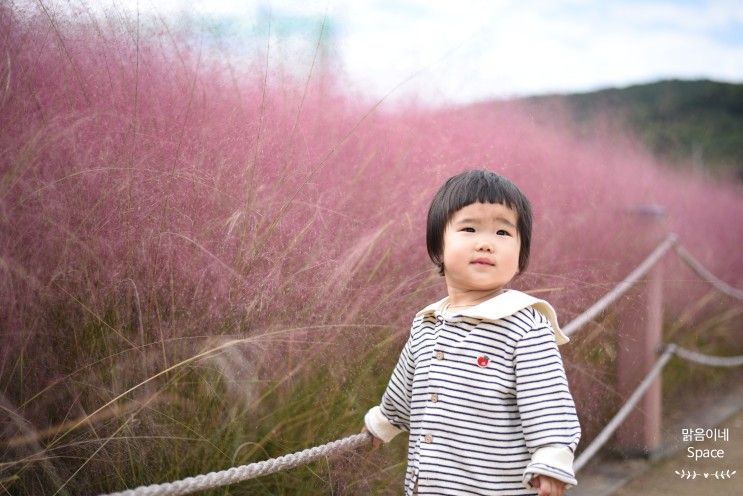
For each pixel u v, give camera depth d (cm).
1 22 235
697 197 941
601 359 351
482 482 160
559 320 336
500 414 162
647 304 380
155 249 224
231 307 224
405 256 322
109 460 192
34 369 194
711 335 583
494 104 515
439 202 183
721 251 788
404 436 262
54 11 249
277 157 288
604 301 338
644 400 366
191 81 289
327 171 329
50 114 229
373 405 245
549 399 158
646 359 371
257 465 174
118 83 260
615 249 446
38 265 201
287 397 228
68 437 192
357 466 236
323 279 255
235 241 241
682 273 544
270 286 233
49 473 183
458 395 165
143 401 198
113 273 214
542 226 439
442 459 163
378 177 362
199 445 203
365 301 267
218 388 215
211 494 199
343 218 305
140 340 209
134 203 229
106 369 202
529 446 157
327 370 241
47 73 241
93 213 221
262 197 264
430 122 445
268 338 221
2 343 189
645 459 360
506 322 167
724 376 553
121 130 244
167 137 255
